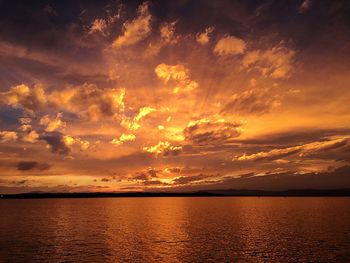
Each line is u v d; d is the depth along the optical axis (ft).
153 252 177.47
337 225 290.15
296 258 161.58
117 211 542.98
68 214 461.37
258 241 208.44
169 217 404.57
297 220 341.00
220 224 311.68
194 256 167.53
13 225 309.42
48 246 194.70
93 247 191.62
